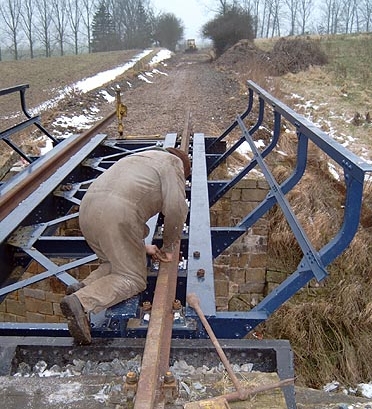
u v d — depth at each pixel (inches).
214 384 108.3
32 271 293.1
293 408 108.4
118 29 3201.3
